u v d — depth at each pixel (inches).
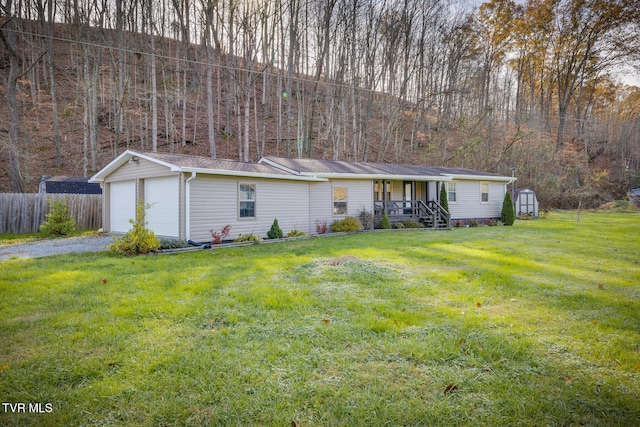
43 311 175.3
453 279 239.1
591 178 1284.4
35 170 901.8
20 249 407.5
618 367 119.2
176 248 385.7
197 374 113.3
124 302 185.6
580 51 1438.2
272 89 1317.7
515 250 375.2
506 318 165.5
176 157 473.4
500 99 1531.7
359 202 645.3
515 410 96.3
